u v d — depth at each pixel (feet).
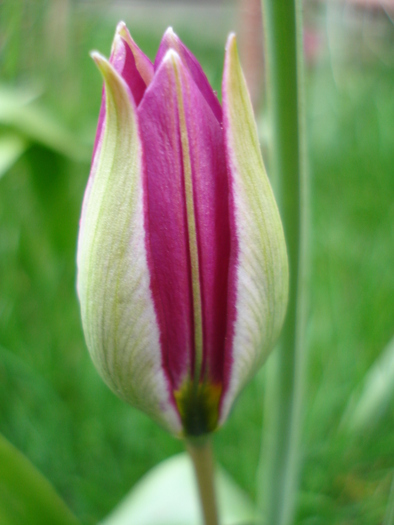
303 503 0.76
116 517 0.71
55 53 1.09
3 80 0.87
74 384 0.93
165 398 0.42
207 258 0.39
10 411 0.85
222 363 0.41
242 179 0.38
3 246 0.93
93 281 0.39
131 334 0.39
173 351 0.41
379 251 1.02
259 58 1.00
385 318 0.92
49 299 0.95
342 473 0.83
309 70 1.13
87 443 0.87
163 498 0.68
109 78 0.36
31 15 0.92
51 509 0.54
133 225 0.38
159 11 2.30
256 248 0.39
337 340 0.91
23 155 0.87
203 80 0.39
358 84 1.39
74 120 1.14
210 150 0.38
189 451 0.46
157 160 0.38
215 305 0.40
